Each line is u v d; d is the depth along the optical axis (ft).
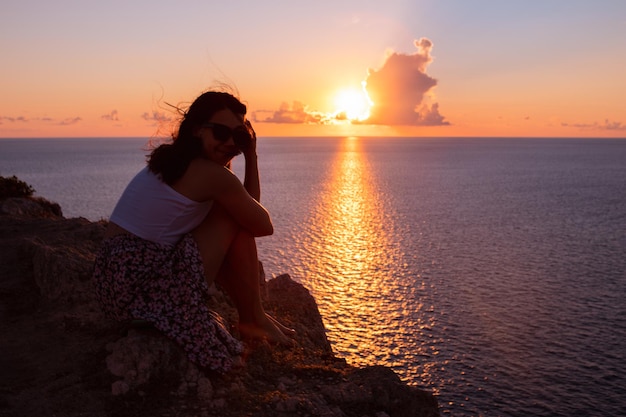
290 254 288.51
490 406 126.62
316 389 13.02
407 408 13.06
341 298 211.82
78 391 11.78
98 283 12.46
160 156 11.93
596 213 436.35
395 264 267.80
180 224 12.17
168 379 12.03
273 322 16.06
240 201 12.30
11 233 25.20
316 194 571.69
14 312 16.29
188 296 12.40
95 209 437.17
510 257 281.95
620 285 227.40
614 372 143.33
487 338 168.35
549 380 138.82
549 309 196.24
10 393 11.77
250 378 12.97
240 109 12.37
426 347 161.79
